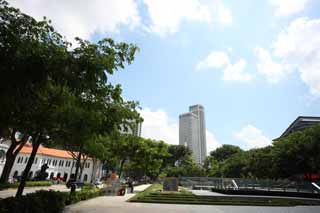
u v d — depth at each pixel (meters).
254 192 26.16
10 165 25.17
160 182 71.88
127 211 12.93
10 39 5.41
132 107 15.22
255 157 51.88
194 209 14.94
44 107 8.16
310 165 34.75
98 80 7.04
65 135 10.67
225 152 87.88
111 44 8.68
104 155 21.19
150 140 37.94
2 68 5.02
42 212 9.50
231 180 31.89
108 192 23.34
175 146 83.81
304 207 17.59
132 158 32.38
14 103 5.82
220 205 17.67
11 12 6.08
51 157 64.81
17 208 7.71
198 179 40.56
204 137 139.75
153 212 12.95
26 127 9.00
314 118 66.81
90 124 8.94
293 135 41.09
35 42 6.17
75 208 13.32
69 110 8.31
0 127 7.57
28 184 32.09
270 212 14.52
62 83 6.12
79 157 17.98
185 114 143.00
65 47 7.32
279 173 40.81
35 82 5.45
